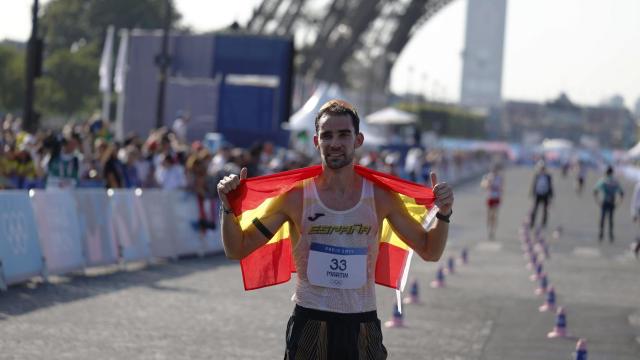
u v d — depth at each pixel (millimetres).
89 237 20438
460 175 95562
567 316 17484
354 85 121688
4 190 18500
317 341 7102
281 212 7250
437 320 16531
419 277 23219
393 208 7344
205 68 44750
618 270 26344
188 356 12453
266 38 44281
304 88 58438
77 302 16438
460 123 184250
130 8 126250
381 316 16828
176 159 25875
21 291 17281
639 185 33125
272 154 37938
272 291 19188
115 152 23766
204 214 26203
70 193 19781
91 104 111125
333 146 7105
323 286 7133
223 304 17125
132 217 22391
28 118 30078
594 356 13695
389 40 111562
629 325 16641
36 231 18375
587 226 44531
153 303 16844
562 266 26969
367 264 7203
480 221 45156
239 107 44469
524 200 66062
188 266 23141
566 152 182875
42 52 30141
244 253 7340
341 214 7180
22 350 12273
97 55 114562
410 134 96312
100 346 12820
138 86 45719
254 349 13117
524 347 14211
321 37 97625
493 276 23844
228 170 27203
